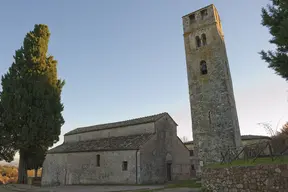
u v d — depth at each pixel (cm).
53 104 2792
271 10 1252
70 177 3098
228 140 2169
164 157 2902
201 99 2431
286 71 1116
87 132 3659
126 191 1833
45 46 2975
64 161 3272
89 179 2883
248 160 1289
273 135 1262
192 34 2716
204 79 2472
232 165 1210
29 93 2638
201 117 2381
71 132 3959
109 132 3372
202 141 2305
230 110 2261
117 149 2731
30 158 2948
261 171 1031
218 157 2169
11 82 2675
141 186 2239
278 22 1186
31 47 2850
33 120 2555
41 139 2628
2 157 2652
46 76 2825
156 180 2658
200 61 2562
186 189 1792
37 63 2825
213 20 2591
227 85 2372
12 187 2300
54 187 2470
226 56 2711
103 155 2866
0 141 2533
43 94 2709
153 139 2816
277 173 969
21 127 2545
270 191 980
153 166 2684
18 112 2520
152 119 2984
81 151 3089
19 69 2786
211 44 2531
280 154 1193
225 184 1197
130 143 2764
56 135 2725
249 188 1068
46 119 2627
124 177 2581
